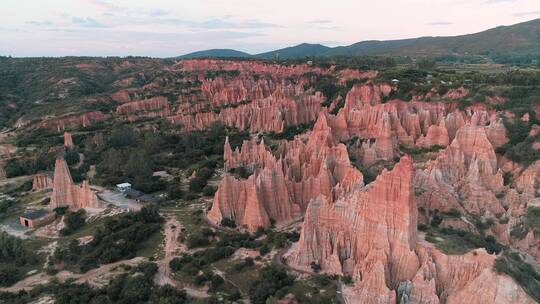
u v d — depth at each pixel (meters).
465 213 94.38
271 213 97.25
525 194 98.00
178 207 112.19
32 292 77.38
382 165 120.50
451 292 63.88
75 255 89.94
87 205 111.38
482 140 109.06
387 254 69.06
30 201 120.44
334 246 76.62
